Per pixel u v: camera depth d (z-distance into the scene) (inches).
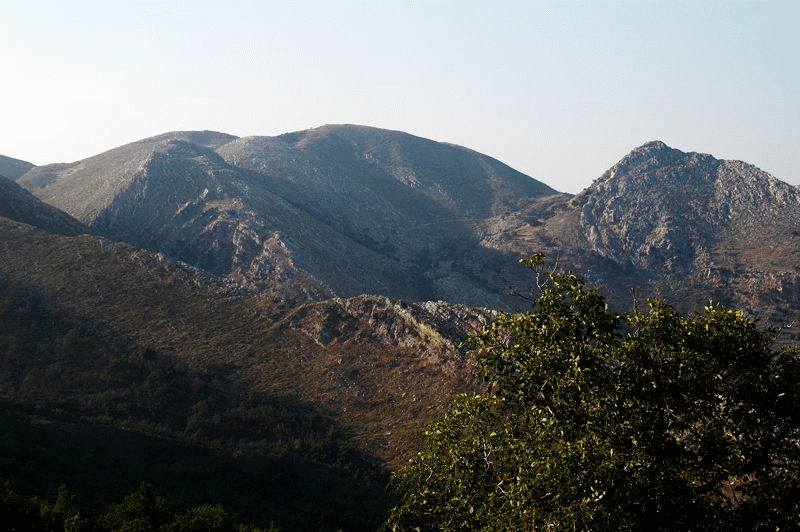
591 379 668.1
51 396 2714.1
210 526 1182.9
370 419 2847.0
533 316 706.8
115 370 3034.0
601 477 622.5
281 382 3181.6
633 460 629.6
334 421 2851.9
